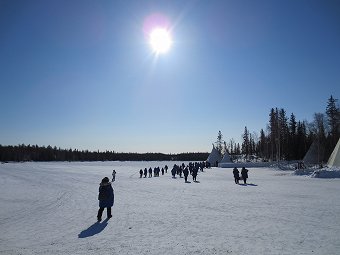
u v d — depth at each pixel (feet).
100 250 29.63
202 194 74.08
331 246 29.58
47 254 28.66
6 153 644.69
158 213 48.96
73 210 54.08
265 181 111.96
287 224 39.55
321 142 272.72
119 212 50.55
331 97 274.57
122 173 197.06
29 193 81.71
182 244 31.12
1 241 33.68
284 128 318.04
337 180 112.78
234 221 41.91
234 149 473.26
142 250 29.30
